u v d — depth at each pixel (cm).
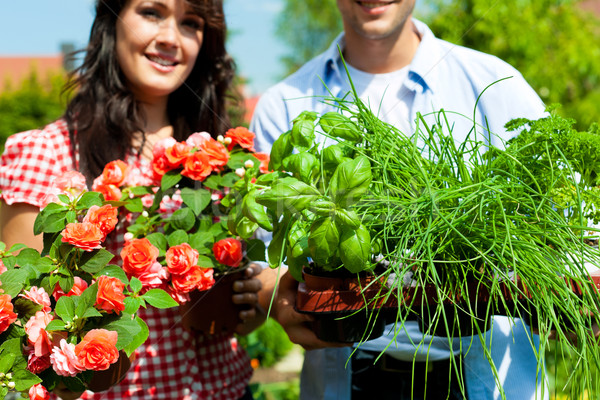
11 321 102
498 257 93
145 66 155
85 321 108
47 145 150
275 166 113
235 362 167
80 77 159
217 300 144
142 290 123
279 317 133
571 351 98
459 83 163
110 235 143
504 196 98
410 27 167
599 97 552
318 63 177
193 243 132
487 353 92
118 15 155
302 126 108
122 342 107
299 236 103
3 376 102
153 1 151
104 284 106
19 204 146
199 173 133
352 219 94
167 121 173
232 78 179
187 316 145
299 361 421
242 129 145
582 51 537
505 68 161
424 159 107
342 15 164
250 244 136
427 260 93
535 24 516
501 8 495
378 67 170
